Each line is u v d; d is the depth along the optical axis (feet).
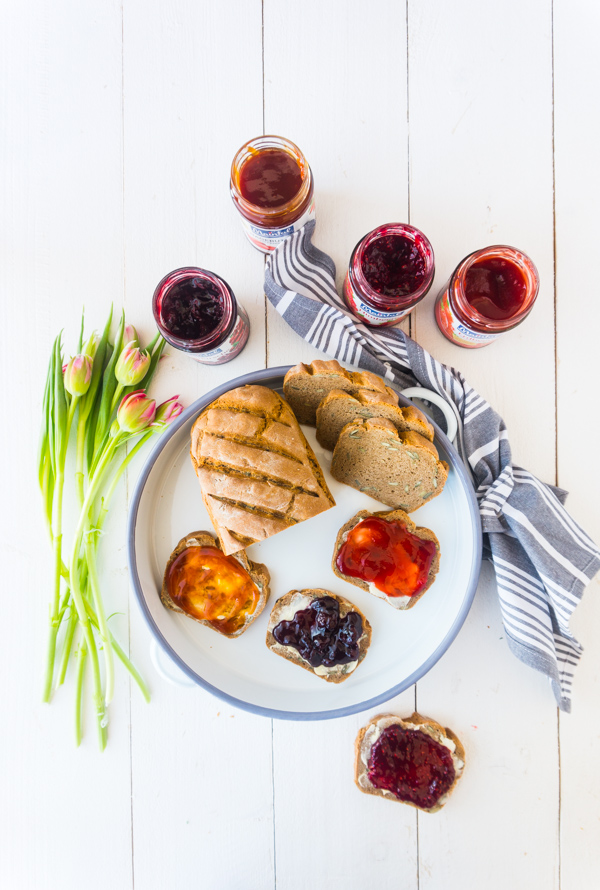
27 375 3.12
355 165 3.08
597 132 3.08
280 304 2.94
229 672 2.99
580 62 3.07
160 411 2.99
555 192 3.07
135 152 3.10
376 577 2.94
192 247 3.10
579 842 3.05
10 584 3.12
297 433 2.87
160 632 2.82
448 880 3.07
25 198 3.12
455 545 2.99
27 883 3.09
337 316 2.92
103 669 3.10
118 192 3.11
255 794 3.09
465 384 2.94
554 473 3.06
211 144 3.09
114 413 3.05
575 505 3.06
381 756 3.02
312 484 2.82
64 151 3.12
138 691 3.09
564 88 3.07
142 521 2.92
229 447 2.81
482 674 3.06
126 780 3.10
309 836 3.08
